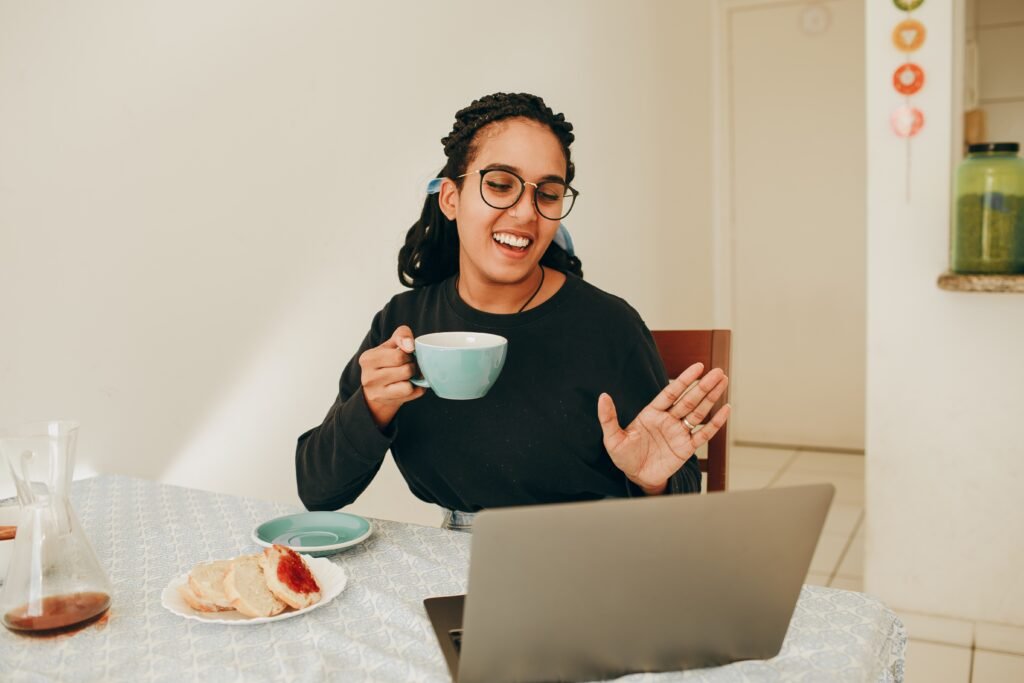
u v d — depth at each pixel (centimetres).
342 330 232
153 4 188
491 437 134
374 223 236
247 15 203
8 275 170
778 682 84
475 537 72
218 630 96
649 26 349
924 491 249
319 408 230
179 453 200
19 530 96
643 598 79
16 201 171
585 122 302
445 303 142
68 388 181
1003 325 237
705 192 432
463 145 128
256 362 213
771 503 77
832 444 454
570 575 75
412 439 137
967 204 222
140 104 188
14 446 94
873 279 247
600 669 82
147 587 108
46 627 94
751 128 445
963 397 243
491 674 79
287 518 126
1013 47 387
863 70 423
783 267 450
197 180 198
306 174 218
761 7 436
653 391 135
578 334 135
